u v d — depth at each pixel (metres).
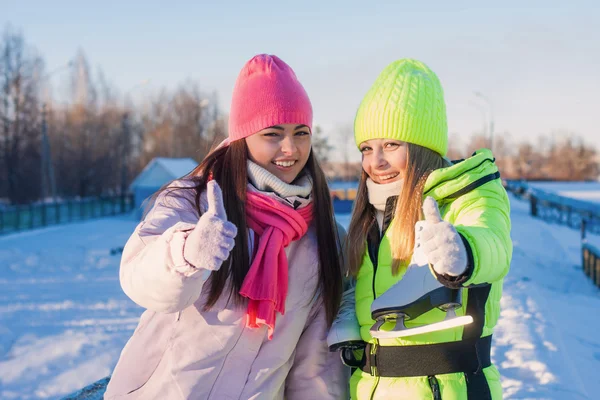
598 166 91.44
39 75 53.62
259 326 2.21
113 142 60.28
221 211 1.77
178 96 71.75
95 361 6.36
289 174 2.35
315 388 2.41
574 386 4.85
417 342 2.12
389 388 2.16
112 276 13.24
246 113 2.26
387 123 2.29
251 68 2.30
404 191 2.23
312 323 2.44
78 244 20.20
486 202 2.07
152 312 2.20
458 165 2.13
